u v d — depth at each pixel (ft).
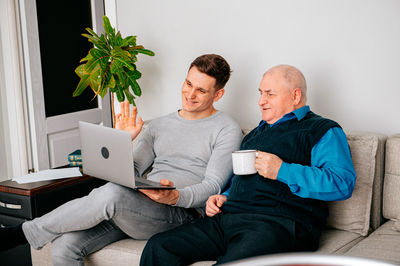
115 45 8.24
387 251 5.14
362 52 6.73
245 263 1.65
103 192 5.69
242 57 7.81
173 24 8.40
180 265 5.28
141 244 5.95
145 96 9.00
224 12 7.84
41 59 10.65
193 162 6.69
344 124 7.07
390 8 6.43
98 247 5.96
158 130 7.09
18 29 10.20
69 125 11.38
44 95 10.78
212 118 6.81
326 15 6.94
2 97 10.95
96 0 11.89
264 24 7.50
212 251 5.45
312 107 7.30
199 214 6.50
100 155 5.89
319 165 5.45
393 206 5.94
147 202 5.89
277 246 5.08
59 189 7.10
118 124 7.22
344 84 6.97
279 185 5.47
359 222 5.83
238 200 5.68
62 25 11.19
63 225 5.76
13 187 6.88
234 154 5.56
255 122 7.88
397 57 6.48
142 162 6.99
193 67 6.68
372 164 5.76
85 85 8.87
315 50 7.12
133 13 8.82
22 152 10.64
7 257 7.09
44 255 6.37
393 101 6.60
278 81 5.85
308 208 5.41
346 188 5.27
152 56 8.77
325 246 5.47
